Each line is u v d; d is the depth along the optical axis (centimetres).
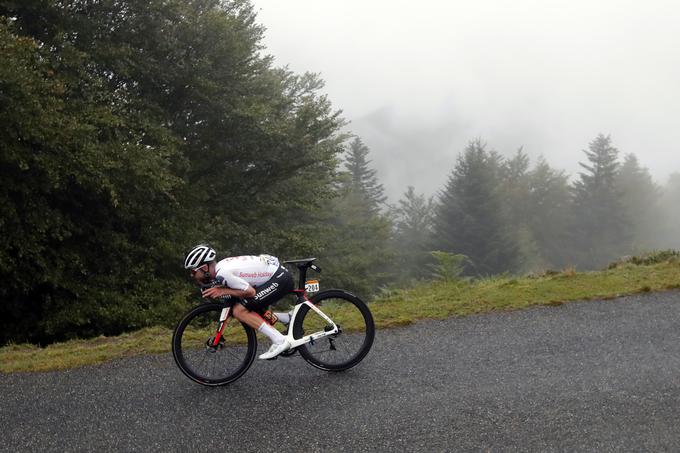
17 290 1298
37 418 494
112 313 1321
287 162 1970
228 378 554
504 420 461
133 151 1337
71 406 516
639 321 685
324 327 573
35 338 1338
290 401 509
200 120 1853
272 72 2375
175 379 571
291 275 573
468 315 743
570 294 802
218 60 1759
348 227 3538
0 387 568
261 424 469
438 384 534
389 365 585
